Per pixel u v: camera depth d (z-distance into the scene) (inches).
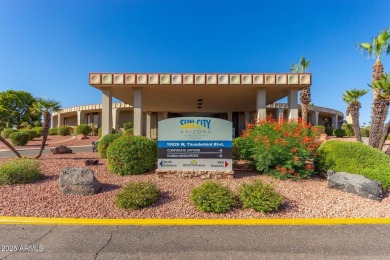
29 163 247.8
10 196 193.2
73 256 123.1
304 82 489.4
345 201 192.1
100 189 208.7
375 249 130.3
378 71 486.3
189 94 614.9
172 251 128.1
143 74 495.5
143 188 191.9
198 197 179.9
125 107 1165.1
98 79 491.2
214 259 120.8
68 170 208.5
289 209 179.5
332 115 1526.8
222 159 245.9
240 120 1146.0
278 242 137.9
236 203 183.2
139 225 159.3
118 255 124.0
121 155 256.1
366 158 244.5
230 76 494.3
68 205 181.5
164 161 247.3
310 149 252.8
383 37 475.5
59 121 1466.5
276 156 245.8
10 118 1619.1
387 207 185.2
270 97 654.5
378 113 401.7
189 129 248.5
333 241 139.3
